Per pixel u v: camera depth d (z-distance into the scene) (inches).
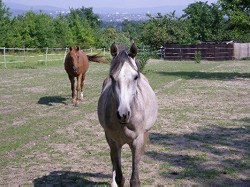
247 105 490.9
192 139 321.1
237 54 1662.2
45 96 565.3
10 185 217.8
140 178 226.5
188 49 1649.9
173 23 1790.1
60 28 1846.7
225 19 1984.5
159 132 346.3
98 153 281.7
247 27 870.4
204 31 1990.7
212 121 394.0
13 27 1620.3
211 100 532.7
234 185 216.2
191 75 905.5
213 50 1632.6
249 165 251.8
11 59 1280.8
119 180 183.5
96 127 369.4
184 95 581.3
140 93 179.9
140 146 176.2
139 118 170.9
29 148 295.0
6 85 693.9
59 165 254.1
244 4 879.1
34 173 238.1
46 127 367.2
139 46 1266.0
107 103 175.5
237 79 828.0
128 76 160.9
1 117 415.2
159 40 1733.5
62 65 1202.6
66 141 316.8
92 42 1930.4
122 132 170.7
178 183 219.0
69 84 709.9
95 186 214.1
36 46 1675.7
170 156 271.9
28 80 772.6
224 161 260.4
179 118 409.1
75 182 221.9
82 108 469.7
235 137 327.9
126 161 261.6
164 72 981.2
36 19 1702.8
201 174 233.8
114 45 175.9
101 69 1084.5
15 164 256.5
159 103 505.7
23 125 374.9
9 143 308.3
